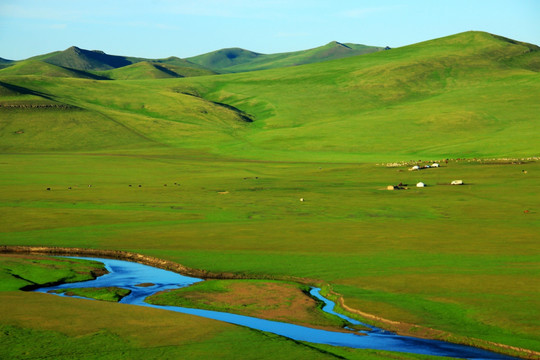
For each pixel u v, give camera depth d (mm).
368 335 23125
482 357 20656
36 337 21984
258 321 25016
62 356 20125
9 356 20047
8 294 28547
